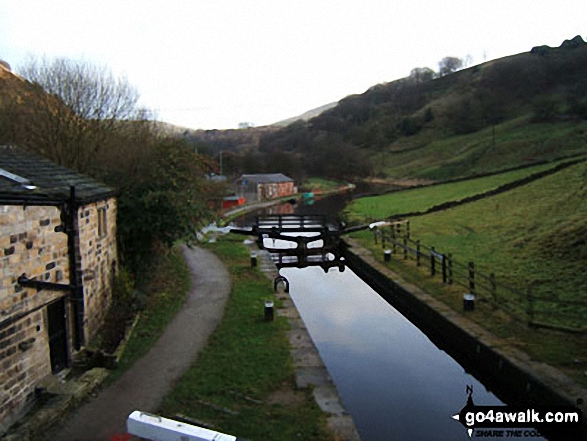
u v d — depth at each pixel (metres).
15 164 9.65
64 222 8.74
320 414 7.26
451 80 128.62
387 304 16.41
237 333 10.80
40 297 7.72
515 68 102.44
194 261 19.42
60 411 7.01
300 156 88.31
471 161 64.31
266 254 21.33
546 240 17.16
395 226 26.31
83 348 9.21
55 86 20.00
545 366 8.54
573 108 71.94
